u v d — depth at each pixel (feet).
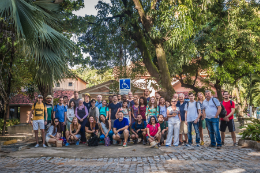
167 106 31.30
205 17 44.80
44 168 17.57
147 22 43.98
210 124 27.12
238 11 51.85
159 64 44.98
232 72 67.51
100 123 31.17
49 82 25.20
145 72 56.54
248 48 58.65
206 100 27.32
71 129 31.68
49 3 28.68
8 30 29.30
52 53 24.40
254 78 85.10
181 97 30.17
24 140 37.65
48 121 30.73
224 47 61.21
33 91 50.34
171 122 29.12
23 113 90.79
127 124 29.09
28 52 23.35
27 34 21.25
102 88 70.64
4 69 40.68
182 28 37.06
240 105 92.32
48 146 29.66
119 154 22.90
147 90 33.86
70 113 32.42
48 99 31.50
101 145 30.12
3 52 39.63
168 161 19.48
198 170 15.93
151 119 28.32
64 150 25.64
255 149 24.18
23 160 20.75
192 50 47.98
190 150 24.94
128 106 33.06
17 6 20.65
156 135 28.22
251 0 59.41
